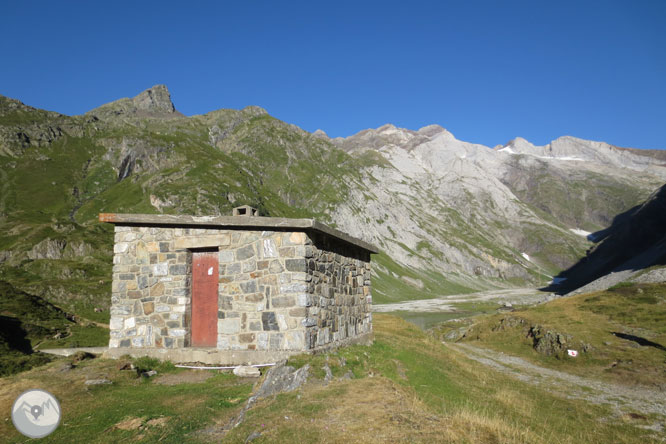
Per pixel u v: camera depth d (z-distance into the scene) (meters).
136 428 8.60
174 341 14.09
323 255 15.16
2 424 9.00
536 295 144.12
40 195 152.88
